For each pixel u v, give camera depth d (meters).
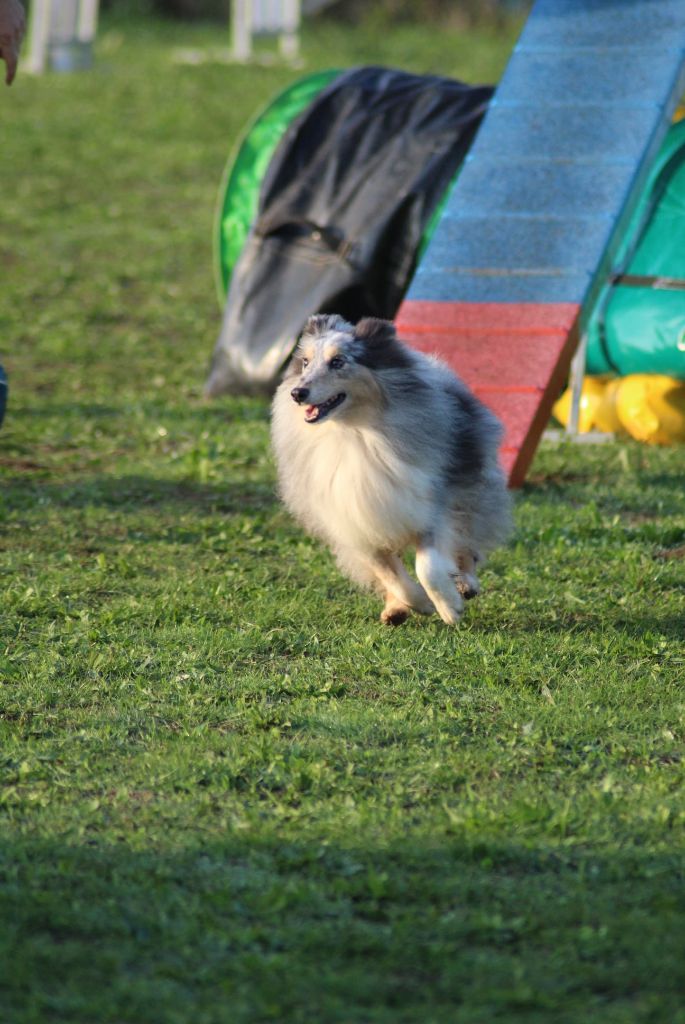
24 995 5.59
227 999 5.59
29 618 10.66
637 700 8.91
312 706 8.84
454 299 15.23
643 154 15.58
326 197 19.02
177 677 9.35
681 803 7.34
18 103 41.41
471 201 16.02
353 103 19.81
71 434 17.27
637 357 17.03
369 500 9.77
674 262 17.33
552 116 16.36
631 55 16.50
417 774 7.78
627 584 11.38
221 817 7.27
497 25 59.00
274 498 14.52
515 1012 5.50
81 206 32.62
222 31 59.06
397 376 9.76
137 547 12.66
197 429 17.42
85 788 7.62
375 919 6.24
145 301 25.80
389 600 10.49
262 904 6.28
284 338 18.53
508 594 11.22
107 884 6.48
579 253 15.13
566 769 7.88
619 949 5.94
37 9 45.97
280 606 10.90
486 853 6.78
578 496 14.35
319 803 7.38
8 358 21.69
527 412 14.34
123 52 51.22
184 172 35.72
